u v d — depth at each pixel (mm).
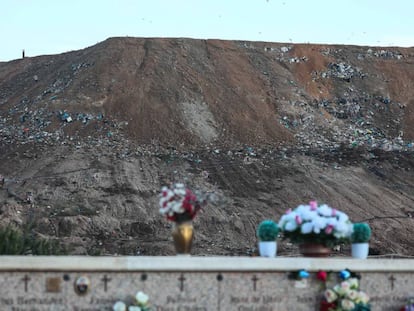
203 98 116000
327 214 23359
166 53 128375
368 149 103312
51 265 20344
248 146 104188
